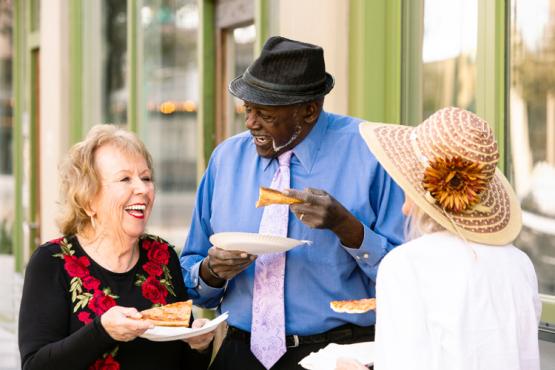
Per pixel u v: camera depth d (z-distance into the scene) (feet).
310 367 8.41
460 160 7.32
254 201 10.03
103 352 8.46
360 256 9.38
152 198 9.29
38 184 33.83
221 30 20.57
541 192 12.66
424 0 14.21
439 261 7.33
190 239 10.78
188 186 21.62
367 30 14.78
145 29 23.80
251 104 9.32
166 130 22.71
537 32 12.66
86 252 9.13
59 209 9.30
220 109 20.72
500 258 7.50
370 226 9.77
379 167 9.72
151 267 9.43
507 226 7.70
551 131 12.55
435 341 7.15
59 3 27.86
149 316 8.63
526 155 12.81
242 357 10.03
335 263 9.68
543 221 12.62
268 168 10.02
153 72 23.43
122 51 25.11
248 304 10.02
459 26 13.61
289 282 9.79
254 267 9.96
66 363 8.33
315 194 9.07
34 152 33.71
